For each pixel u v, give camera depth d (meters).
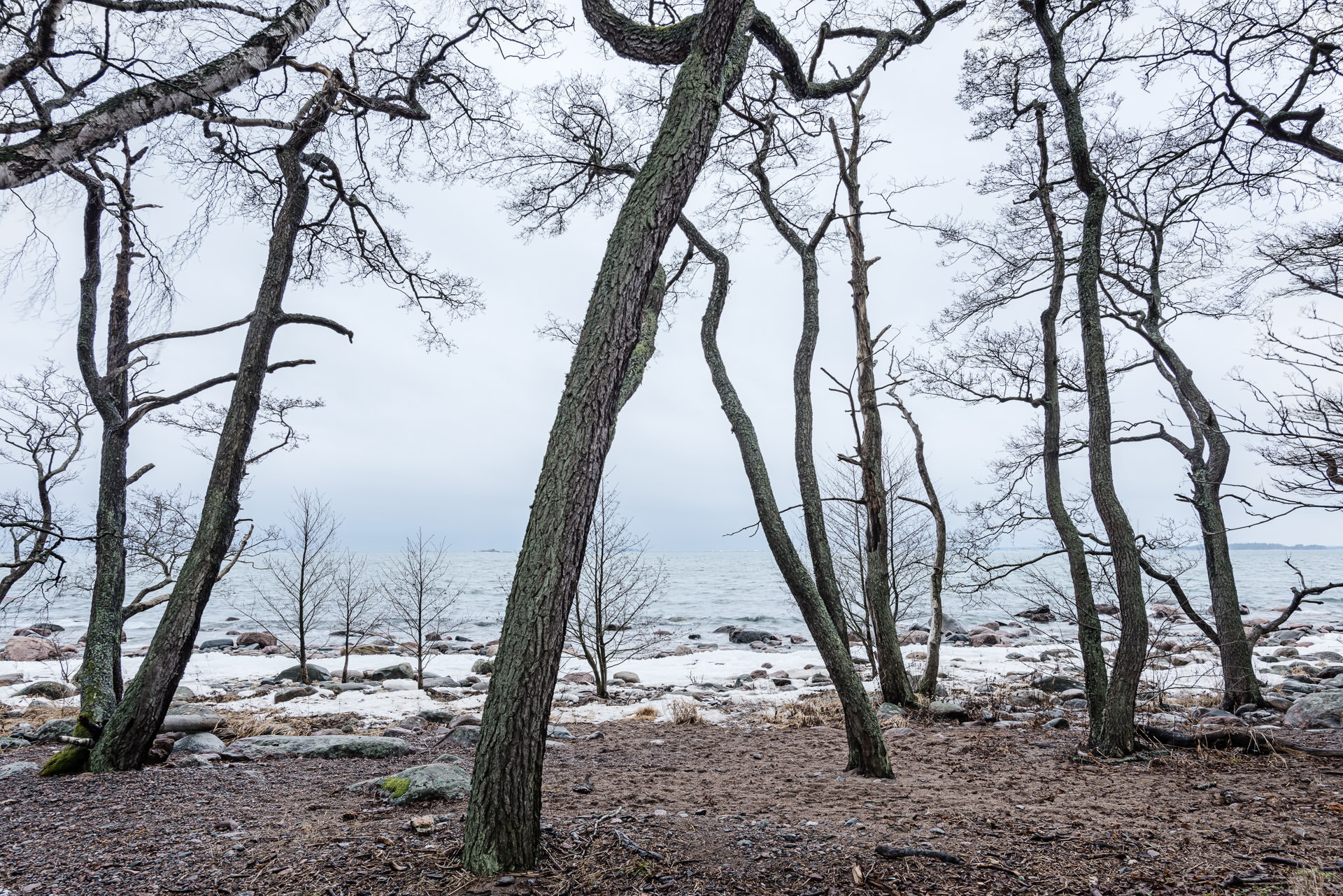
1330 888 4.07
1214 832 5.25
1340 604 38.44
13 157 3.92
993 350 11.90
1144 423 11.66
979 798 6.41
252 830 5.19
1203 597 30.97
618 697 15.04
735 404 8.01
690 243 9.35
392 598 21.23
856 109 12.81
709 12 4.88
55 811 5.76
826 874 4.39
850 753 7.77
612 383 4.52
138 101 4.38
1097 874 4.45
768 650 25.98
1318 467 7.00
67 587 9.44
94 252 9.67
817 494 8.37
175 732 9.47
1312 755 7.91
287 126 6.46
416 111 8.80
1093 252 8.66
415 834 4.86
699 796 6.55
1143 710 11.07
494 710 4.32
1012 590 12.84
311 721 11.50
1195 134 8.94
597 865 4.36
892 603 15.81
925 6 8.05
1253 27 7.97
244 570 64.94
